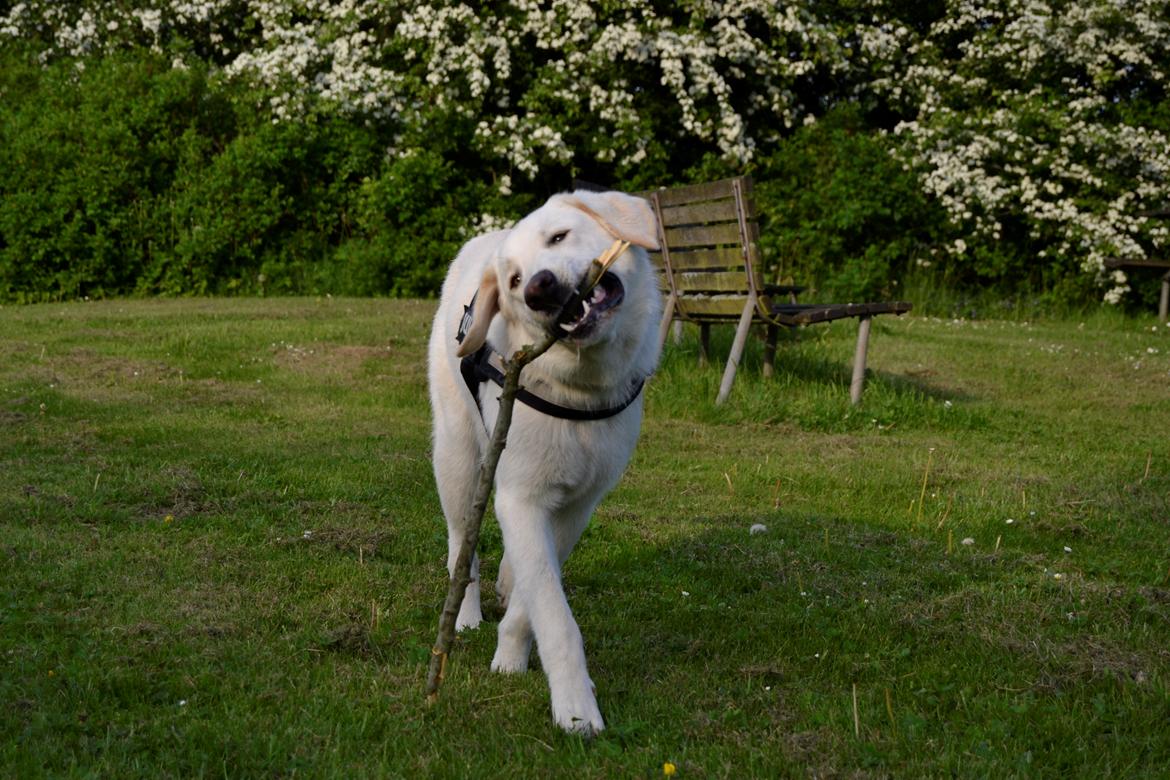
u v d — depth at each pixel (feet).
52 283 46.68
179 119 50.34
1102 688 10.88
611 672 11.12
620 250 10.05
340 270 49.24
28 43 55.11
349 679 10.60
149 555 14.12
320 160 50.65
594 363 10.51
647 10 51.21
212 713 9.67
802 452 22.58
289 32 50.55
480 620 12.86
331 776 8.61
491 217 49.62
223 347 31.60
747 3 52.37
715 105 53.57
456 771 8.74
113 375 27.43
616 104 51.19
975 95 55.83
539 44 51.49
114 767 8.57
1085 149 51.65
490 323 11.04
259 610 12.35
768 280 51.57
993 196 50.16
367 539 15.34
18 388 25.22
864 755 9.17
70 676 10.19
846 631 12.41
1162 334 45.42
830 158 52.60
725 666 11.30
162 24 54.39
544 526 10.76
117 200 47.67
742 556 15.26
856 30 55.11
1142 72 55.26
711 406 25.81
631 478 20.04
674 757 9.05
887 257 51.47
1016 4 55.47
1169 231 49.60
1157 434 24.99
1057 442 24.12
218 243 47.65
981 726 9.98
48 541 14.42
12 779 8.29
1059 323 49.37
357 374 28.86
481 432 12.71
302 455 20.27
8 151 46.65
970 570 14.97
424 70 52.11
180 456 19.75
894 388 28.25
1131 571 15.07
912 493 19.36
